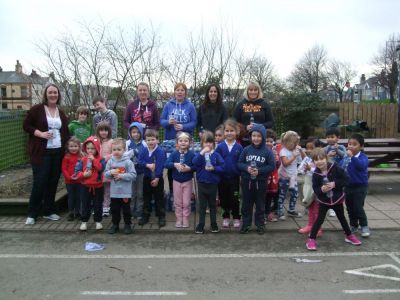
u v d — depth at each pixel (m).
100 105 6.75
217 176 5.71
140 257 4.84
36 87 13.91
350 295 3.86
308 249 5.10
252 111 6.46
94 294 3.90
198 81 13.84
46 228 5.85
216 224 5.77
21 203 6.33
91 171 5.68
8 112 9.66
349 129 14.21
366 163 5.54
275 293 3.90
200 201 5.75
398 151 7.81
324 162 5.11
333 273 4.37
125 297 3.84
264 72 19.62
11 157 9.75
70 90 12.67
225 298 3.80
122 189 5.61
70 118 11.68
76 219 6.27
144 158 5.95
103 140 6.32
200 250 5.08
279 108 15.10
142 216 6.07
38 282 4.16
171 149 6.32
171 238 5.54
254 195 5.73
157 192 6.01
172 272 4.41
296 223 6.11
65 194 6.81
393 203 7.23
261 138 5.59
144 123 6.62
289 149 6.21
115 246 5.22
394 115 16.27
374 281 4.17
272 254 4.94
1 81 48.94
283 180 6.24
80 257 4.84
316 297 3.81
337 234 5.71
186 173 5.86
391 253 4.97
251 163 5.57
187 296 3.85
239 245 5.27
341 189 5.17
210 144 5.68
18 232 5.76
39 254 4.94
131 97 13.06
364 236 5.54
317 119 15.33
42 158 6.00
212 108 6.64
